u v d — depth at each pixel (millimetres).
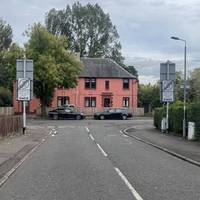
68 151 24703
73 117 68938
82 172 16219
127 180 14336
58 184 13539
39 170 16781
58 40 71062
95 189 12656
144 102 95812
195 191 12391
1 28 94250
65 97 84562
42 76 68688
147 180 14359
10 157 20938
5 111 66000
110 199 11211
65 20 111125
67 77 71000
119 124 56969
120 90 85688
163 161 20062
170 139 33438
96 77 85250
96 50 111188
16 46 70188
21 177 14992
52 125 54281
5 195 11766
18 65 39219
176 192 12211
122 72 86312
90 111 80938
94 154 23062
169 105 43438
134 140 33594
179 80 77500
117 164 18734
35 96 74125
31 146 27516
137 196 11594
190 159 20391
